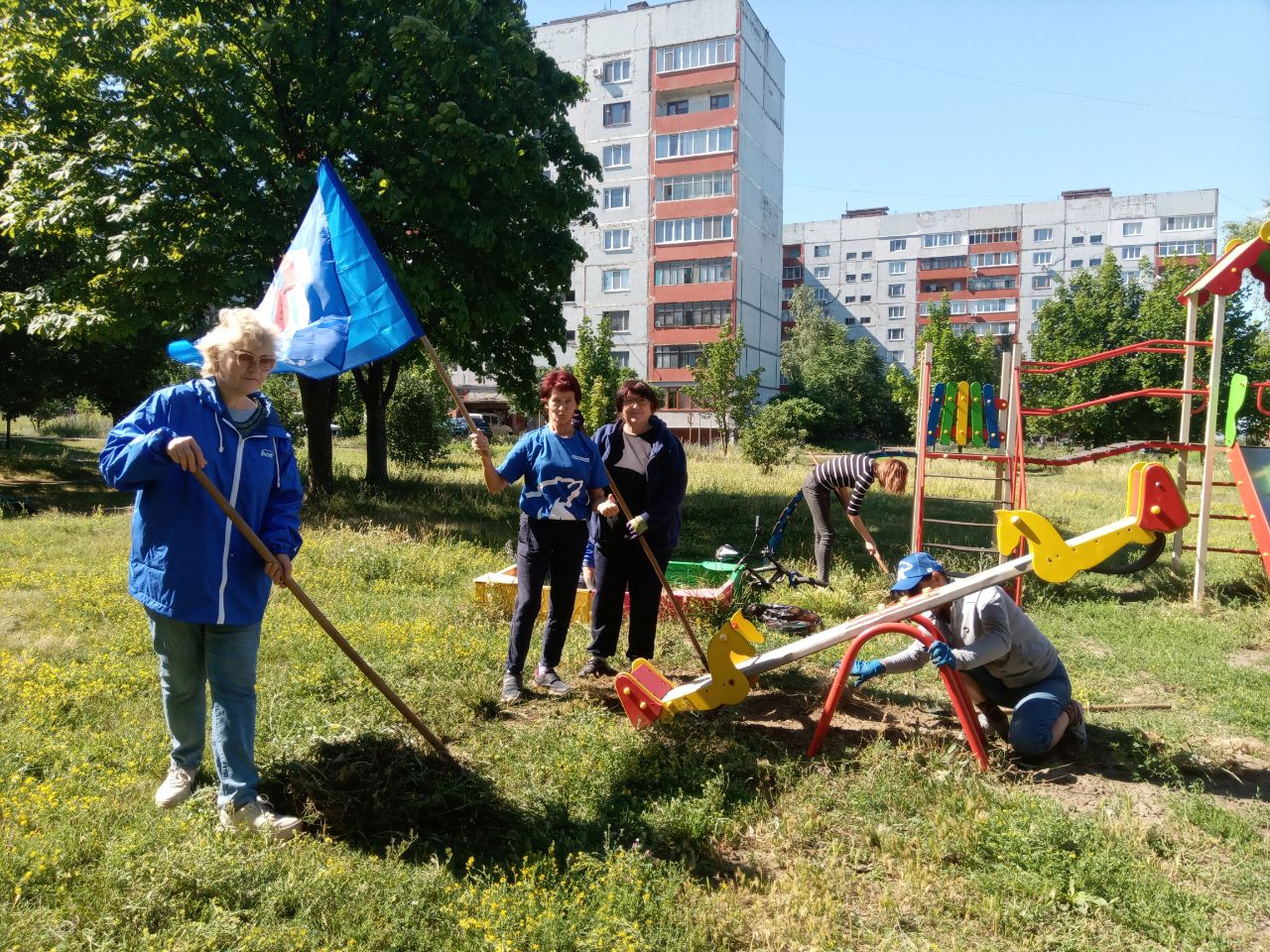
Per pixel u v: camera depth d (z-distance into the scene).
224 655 3.33
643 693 4.44
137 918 2.58
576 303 52.06
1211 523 13.05
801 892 3.03
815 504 8.66
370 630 5.96
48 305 12.87
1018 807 3.62
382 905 2.79
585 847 3.31
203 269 12.30
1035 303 79.50
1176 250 75.81
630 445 5.39
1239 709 5.07
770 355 57.50
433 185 12.86
